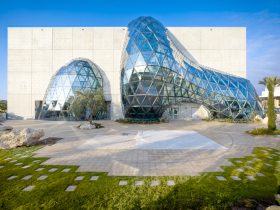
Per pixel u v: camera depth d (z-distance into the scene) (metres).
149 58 22.59
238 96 25.19
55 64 30.08
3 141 10.62
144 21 26.09
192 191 5.31
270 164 7.60
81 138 13.43
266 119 22.55
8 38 30.31
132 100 23.73
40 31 30.11
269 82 16.16
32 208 4.57
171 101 24.19
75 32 29.88
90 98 19.75
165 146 10.92
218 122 23.83
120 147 10.69
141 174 6.60
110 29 29.66
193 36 29.83
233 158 8.47
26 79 30.30
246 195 5.08
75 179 6.16
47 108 27.58
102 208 4.57
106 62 29.69
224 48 29.81
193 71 25.92
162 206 4.63
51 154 9.24
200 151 9.77
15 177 6.35
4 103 34.31
